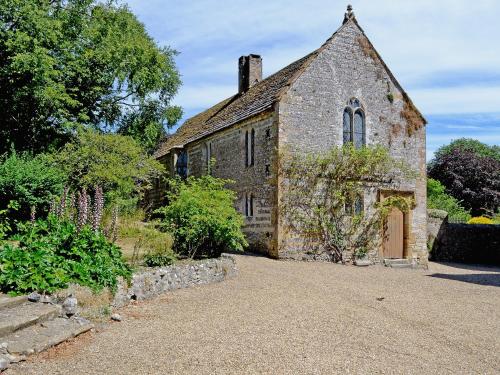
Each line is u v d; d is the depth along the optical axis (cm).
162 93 2894
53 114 1973
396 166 1834
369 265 1706
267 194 1653
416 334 723
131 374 502
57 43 1977
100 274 760
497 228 2262
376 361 586
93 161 1658
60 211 945
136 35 2672
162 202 2661
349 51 1789
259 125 1739
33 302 654
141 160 1852
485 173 4194
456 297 1060
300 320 763
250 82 2361
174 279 966
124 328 670
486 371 576
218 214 1189
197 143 2328
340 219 1684
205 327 696
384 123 1845
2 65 1803
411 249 1842
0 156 1560
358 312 847
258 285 1063
